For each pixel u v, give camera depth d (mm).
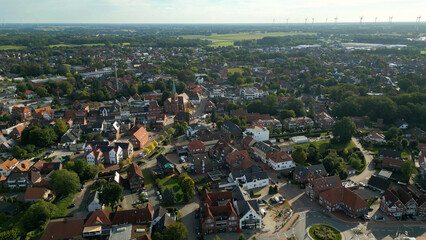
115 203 153375
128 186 173250
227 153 198750
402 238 129625
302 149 198875
